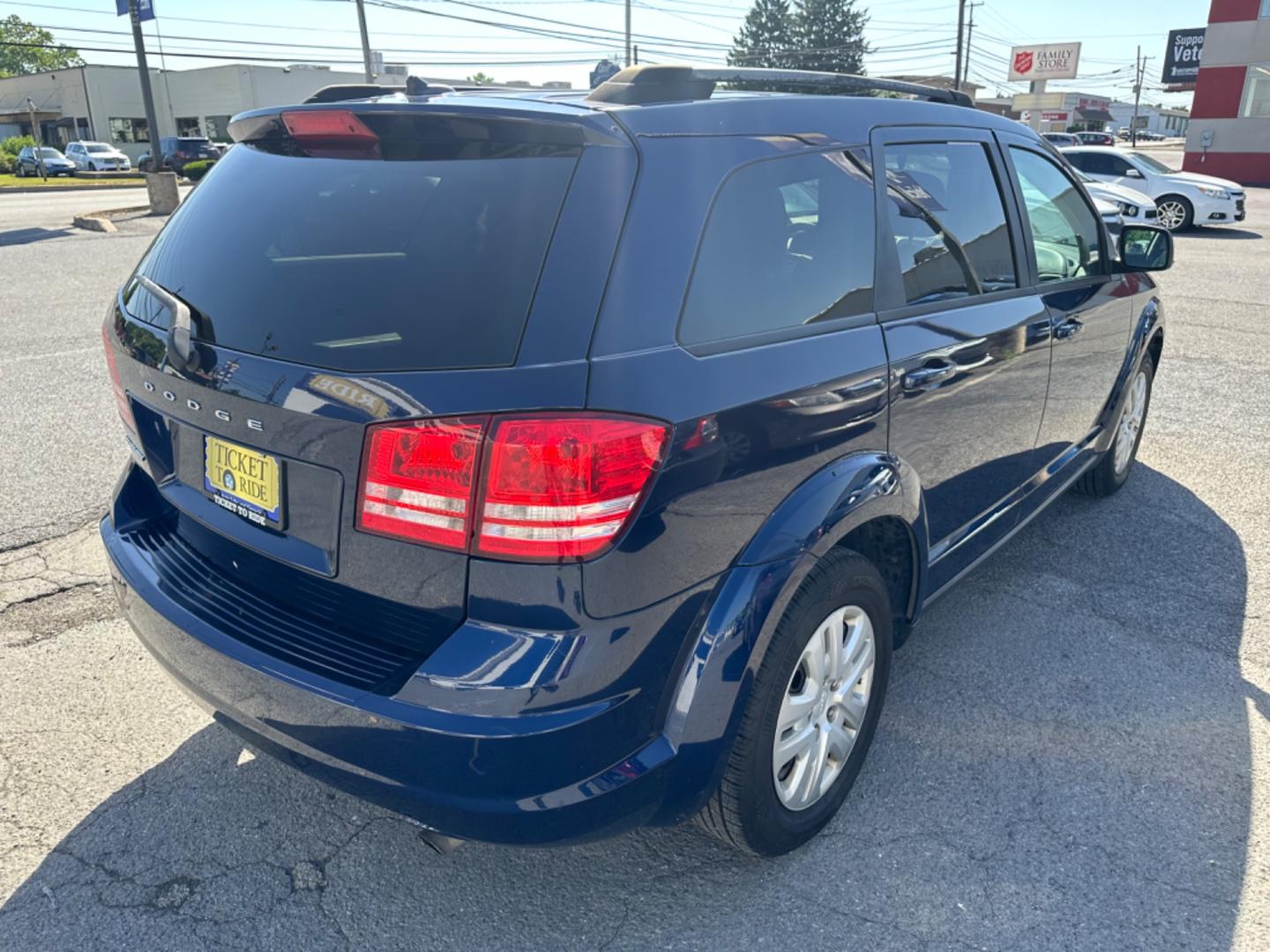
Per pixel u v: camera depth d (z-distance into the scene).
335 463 1.85
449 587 1.80
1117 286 4.11
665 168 1.98
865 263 2.48
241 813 2.56
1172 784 2.69
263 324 2.00
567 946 2.16
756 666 2.05
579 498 1.72
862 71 71.88
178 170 37.66
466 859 2.42
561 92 2.39
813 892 2.31
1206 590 3.83
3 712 2.96
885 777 2.72
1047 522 4.47
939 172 2.88
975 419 2.92
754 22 73.06
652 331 1.87
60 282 10.70
